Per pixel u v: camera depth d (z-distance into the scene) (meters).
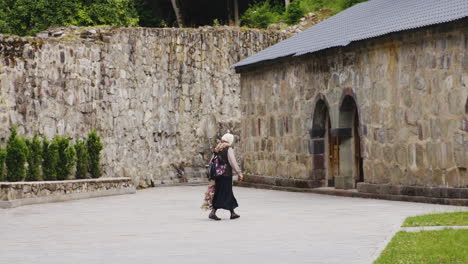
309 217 17.73
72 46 29.45
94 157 29.66
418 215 16.78
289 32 40.25
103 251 12.52
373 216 17.52
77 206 22.77
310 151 28.38
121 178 29.67
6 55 26.89
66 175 27.77
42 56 28.02
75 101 29.53
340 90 26.17
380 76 23.97
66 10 40.94
